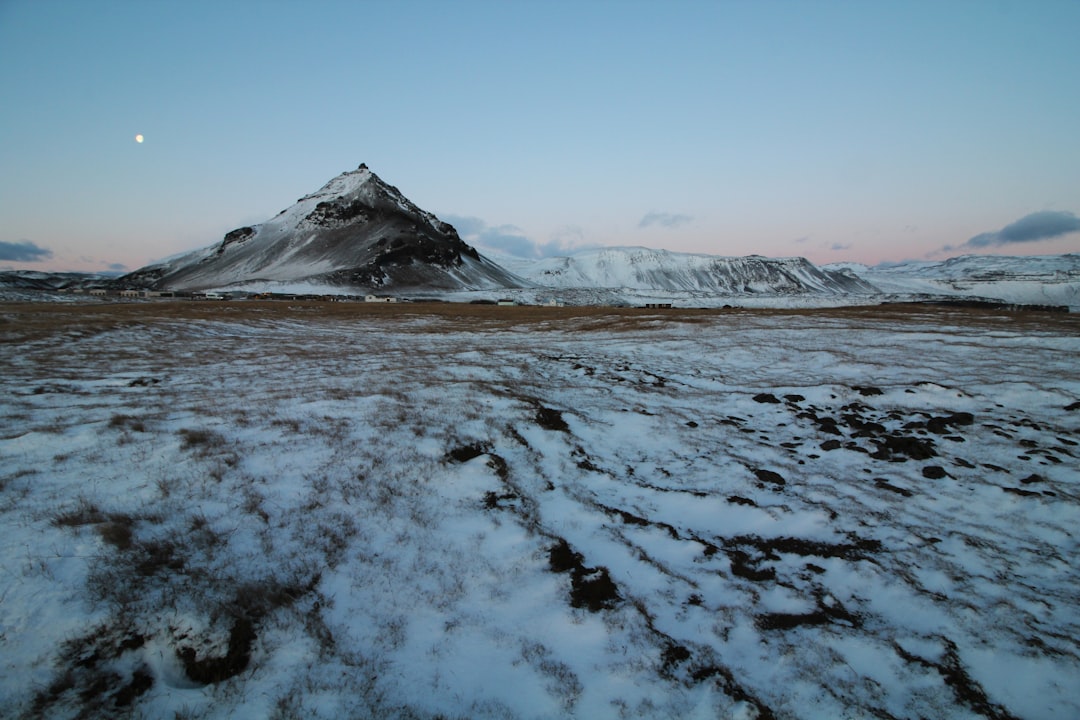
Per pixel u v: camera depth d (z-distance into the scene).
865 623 6.61
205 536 7.40
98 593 5.82
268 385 18.00
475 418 13.87
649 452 12.81
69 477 9.16
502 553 7.89
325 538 7.79
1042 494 10.18
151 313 52.47
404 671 5.53
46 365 21.02
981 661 5.92
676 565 7.84
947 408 15.91
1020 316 47.34
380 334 42.25
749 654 6.00
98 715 4.60
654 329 38.38
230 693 5.06
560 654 5.94
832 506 9.84
